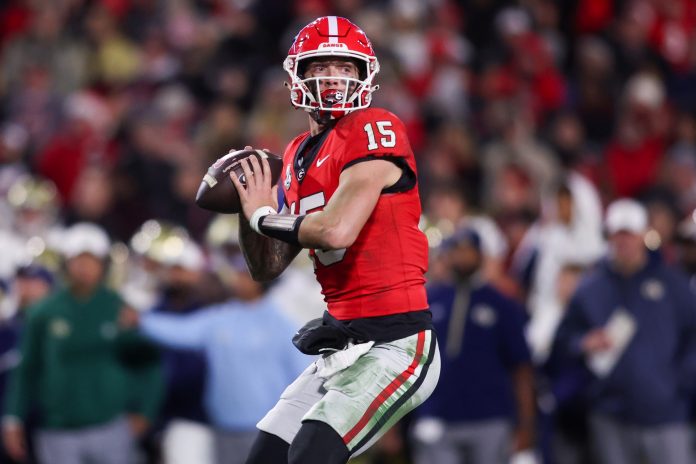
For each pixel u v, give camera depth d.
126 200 37.91
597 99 42.72
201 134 40.91
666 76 45.38
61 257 29.89
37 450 26.27
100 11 48.94
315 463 12.69
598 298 25.41
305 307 27.00
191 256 26.59
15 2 52.06
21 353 25.64
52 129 45.41
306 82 13.64
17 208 34.31
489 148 38.72
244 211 13.67
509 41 43.84
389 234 13.31
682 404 25.11
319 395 13.86
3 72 48.75
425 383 13.36
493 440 24.69
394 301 13.34
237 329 24.97
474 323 24.73
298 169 13.75
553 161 38.22
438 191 32.78
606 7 46.72
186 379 25.55
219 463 25.16
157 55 47.44
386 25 43.91
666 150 40.78
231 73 43.41
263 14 46.56
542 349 28.08
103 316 25.59
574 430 26.22
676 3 47.31
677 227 32.78
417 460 25.20
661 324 25.09
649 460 25.02
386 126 13.16
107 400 25.58
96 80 47.84
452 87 42.66
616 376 25.03
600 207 35.56
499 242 31.92
